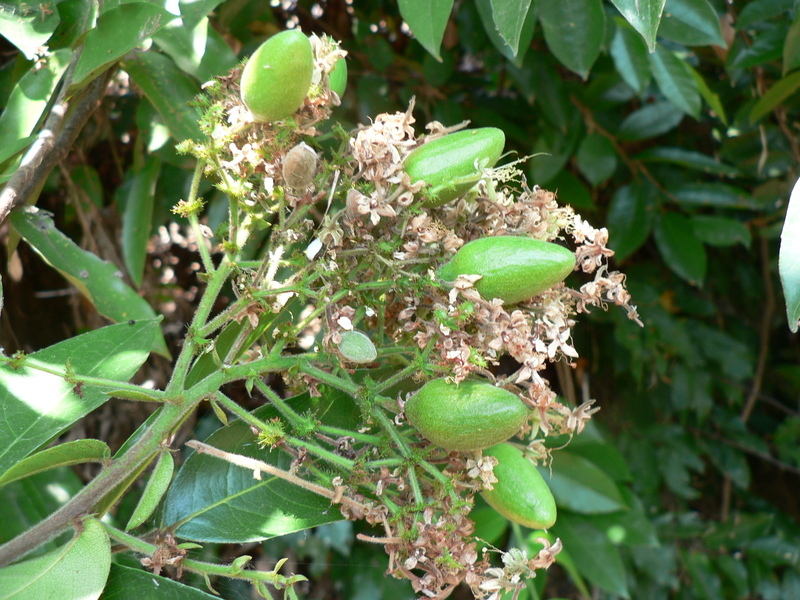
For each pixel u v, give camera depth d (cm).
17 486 29
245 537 22
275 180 21
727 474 48
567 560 37
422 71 40
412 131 21
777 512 51
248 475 23
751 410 54
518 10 21
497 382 21
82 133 37
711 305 47
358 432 21
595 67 40
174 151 33
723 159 44
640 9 20
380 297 22
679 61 36
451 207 22
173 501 22
